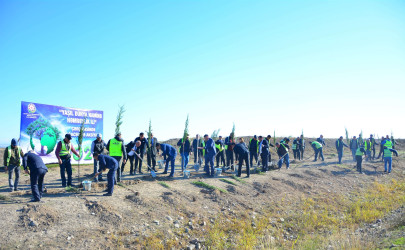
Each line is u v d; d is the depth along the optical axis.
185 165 13.73
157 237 7.41
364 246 6.90
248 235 8.22
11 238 6.10
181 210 9.20
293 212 10.84
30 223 6.74
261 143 16.27
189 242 7.56
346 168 19.20
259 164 18.72
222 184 12.41
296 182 14.52
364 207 11.75
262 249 7.40
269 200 11.76
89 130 16.58
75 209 7.84
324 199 12.76
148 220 8.10
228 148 15.85
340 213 11.25
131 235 7.20
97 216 7.70
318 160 22.73
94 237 6.74
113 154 10.68
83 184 9.41
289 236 8.80
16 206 7.58
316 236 8.61
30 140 14.22
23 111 14.06
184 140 13.30
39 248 5.98
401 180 17.53
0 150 17.06
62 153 9.77
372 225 9.47
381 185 15.81
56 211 7.48
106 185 10.32
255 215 10.04
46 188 9.55
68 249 6.11
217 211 9.75
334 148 32.12
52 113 15.12
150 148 14.12
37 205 7.55
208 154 13.59
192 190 11.07
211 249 7.31
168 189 10.73
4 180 11.20
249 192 12.12
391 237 7.19
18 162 9.25
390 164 18.84
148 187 10.69
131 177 12.42
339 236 8.24
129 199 9.16
